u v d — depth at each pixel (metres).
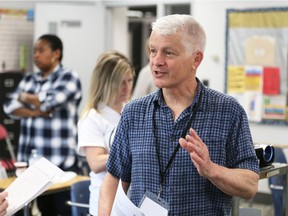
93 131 3.55
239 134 2.37
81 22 9.50
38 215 5.05
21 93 5.69
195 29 2.33
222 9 8.35
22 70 9.76
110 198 2.62
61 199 5.16
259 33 8.02
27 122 5.64
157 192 2.38
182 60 2.31
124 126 2.56
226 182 2.21
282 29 7.82
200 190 2.35
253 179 2.30
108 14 9.88
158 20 2.35
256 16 8.02
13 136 9.09
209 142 2.35
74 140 5.62
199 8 8.60
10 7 9.72
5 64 9.73
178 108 2.44
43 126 5.55
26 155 5.64
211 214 2.37
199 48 2.36
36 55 5.59
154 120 2.45
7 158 9.05
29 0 9.87
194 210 2.35
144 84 7.28
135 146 2.48
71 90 5.54
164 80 2.33
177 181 2.35
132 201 2.50
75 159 5.65
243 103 8.20
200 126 2.38
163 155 2.39
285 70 7.83
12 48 9.77
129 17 10.44
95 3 9.75
